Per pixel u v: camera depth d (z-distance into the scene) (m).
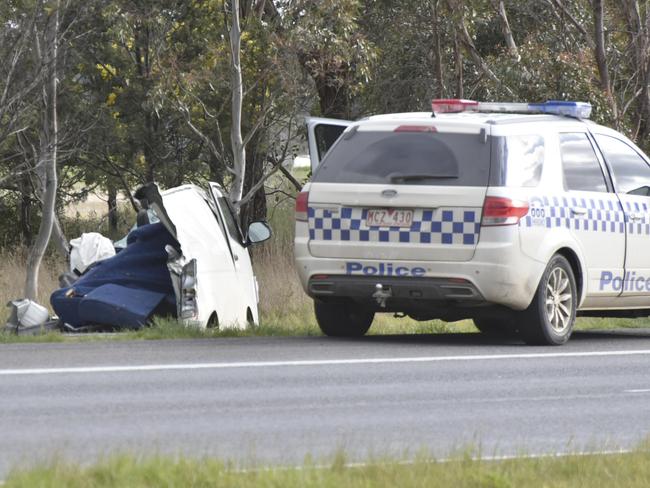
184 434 26.50
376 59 86.81
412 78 97.75
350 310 46.06
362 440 26.19
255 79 83.44
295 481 20.84
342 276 42.91
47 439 25.69
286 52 80.44
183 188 49.09
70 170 104.44
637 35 87.62
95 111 91.69
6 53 64.25
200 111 91.81
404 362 38.25
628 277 47.50
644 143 87.25
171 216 45.28
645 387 35.09
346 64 86.88
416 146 42.78
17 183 102.69
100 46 90.62
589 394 33.62
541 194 43.28
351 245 42.72
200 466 21.67
